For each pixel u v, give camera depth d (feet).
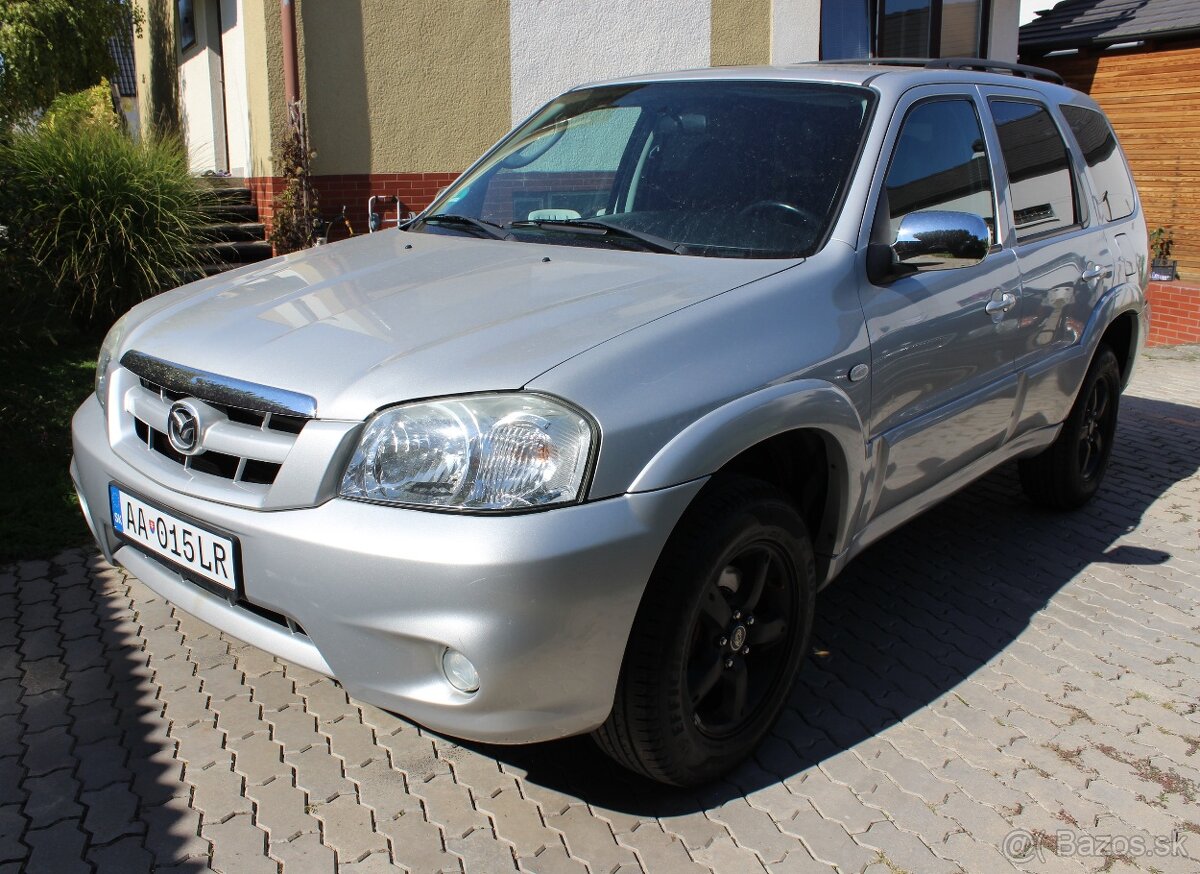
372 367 7.73
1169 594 13.12
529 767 9.16
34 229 21.68
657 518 7.44
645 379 7.65
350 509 7.30
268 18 26.50
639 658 7.71
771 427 8.27
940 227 9.55
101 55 36.22
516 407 7.22
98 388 10.07
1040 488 15.49
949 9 37.45
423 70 28.50
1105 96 38.58
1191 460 19.22
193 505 8.00
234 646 11.02
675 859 8.03
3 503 13.94
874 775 9.18
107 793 8.55
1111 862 8.15
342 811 8.47
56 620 11.39
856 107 10.87
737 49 32.99
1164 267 35.27
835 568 9.90
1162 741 9.84
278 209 27.07
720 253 9.85
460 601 6.95
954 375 10.92
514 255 10.18
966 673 11.03
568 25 30.22
